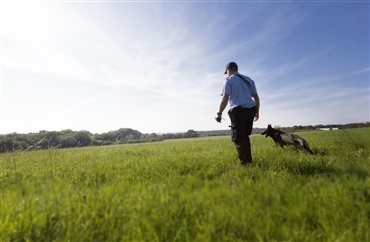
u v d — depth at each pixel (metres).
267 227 1.77
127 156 7.57
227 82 4.58
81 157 7.76
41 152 11.84
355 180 2.42
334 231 1.70
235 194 2.37
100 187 2.91
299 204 2.10
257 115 4.95
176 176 3.63
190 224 1.93
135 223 1.88
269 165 4.11
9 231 1.81
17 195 2.55
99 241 1.77
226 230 1.84
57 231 1.84
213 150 7.86
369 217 1.90
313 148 6.52
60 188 2.81
